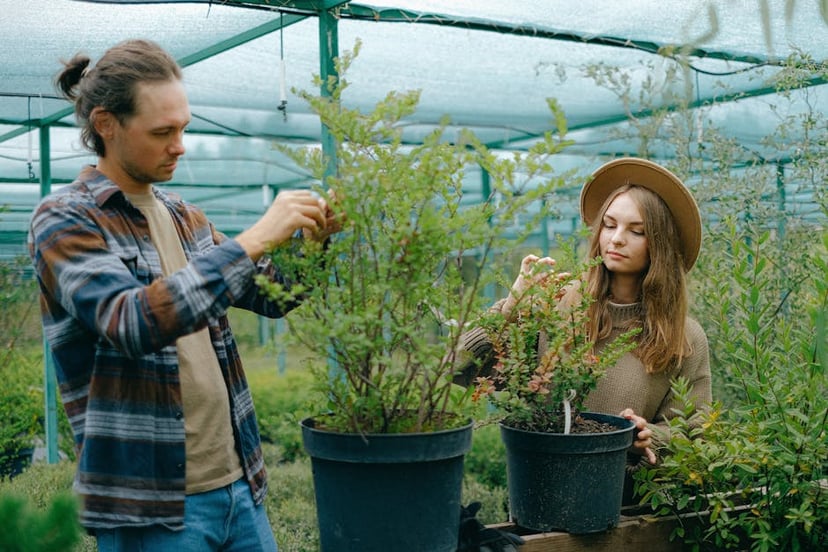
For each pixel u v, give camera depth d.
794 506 2.47
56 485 5.47
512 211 1.66
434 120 7.20
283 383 10.60
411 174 1.67
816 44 4.39
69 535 0.97
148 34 4.29
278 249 1.74
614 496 2.23
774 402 2.52
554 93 6.41
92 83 1.83
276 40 4.77
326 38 3.44
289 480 5.94
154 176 1.90
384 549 1.66
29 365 7.52
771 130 6.69
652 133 5.21
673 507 2.49
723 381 4.61
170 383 1.88
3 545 0.93
